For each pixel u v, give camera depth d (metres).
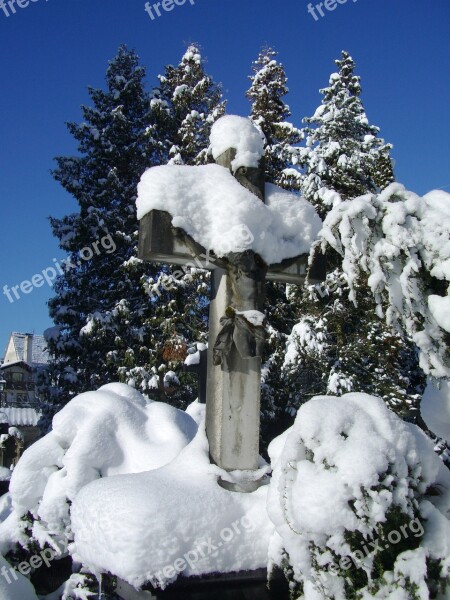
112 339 19.55
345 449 3.07
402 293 3.63
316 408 3.26
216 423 4.00
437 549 2.96
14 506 5.41
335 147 16.81
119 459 5.05
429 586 2.89
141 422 5.33
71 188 21.33
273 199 4.47
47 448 5.46
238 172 4.38
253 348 3.91
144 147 22.19
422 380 17.05
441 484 3.35
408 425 3.43
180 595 3.29
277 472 3.35
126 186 21.91
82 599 4.79
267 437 17.70
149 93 23.36
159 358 19.02
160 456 4.93
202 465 3.88
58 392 20.42
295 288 15.42
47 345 20.20
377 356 15.07
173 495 3.42
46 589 5.29
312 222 4.50
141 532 3.17
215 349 3.96
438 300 3.43
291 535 3.13
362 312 14.80
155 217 3.95
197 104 23.03
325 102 18.77
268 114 20.08
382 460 3.05
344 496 2.95
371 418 3.31
